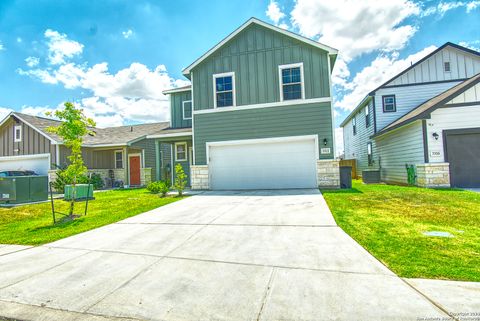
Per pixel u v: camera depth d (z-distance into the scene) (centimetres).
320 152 1097
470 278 272
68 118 674
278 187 1133
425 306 227
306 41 1115
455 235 409
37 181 982
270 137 1145
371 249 363
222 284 286
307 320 216
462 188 959
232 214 636
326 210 628
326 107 1104
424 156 1023
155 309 244
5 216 743
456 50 1505
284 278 293
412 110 1443
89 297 271
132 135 1919
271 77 1158
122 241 462
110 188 1741
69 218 682
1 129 1764
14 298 275
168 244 434
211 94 1220
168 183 1262
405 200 725
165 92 1609
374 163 1753
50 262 374
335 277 289
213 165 1205
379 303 234
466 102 991
